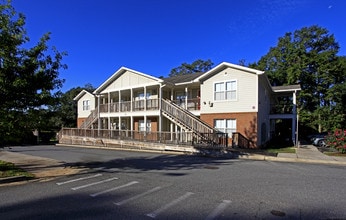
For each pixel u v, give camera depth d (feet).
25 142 96.07
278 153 49.70
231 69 64.13
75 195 20.68
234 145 59.52
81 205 17.95
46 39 31.99
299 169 33.24
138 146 67.26
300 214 16.14
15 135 30.22
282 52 134.21
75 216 15.72
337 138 50.16
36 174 29.96
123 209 17.02
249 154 47.47
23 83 27.53
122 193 21.21
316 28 128.16
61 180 26.78
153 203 18.34
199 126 60.03
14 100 29.30
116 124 98.22
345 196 20.17
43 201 18.98
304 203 18.35
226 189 22.41
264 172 30.96
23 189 22.86
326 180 26.21
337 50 124.16
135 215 15.87
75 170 32.91
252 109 60.59
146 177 28.07
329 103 110.42
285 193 21.04
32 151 63.77
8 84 27.35
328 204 18.13
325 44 128.47
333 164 38.37
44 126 33.06
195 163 39.32
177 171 31.94
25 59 29.81
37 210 16.89
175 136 62.85
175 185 24.04
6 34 27.61
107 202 18.65
